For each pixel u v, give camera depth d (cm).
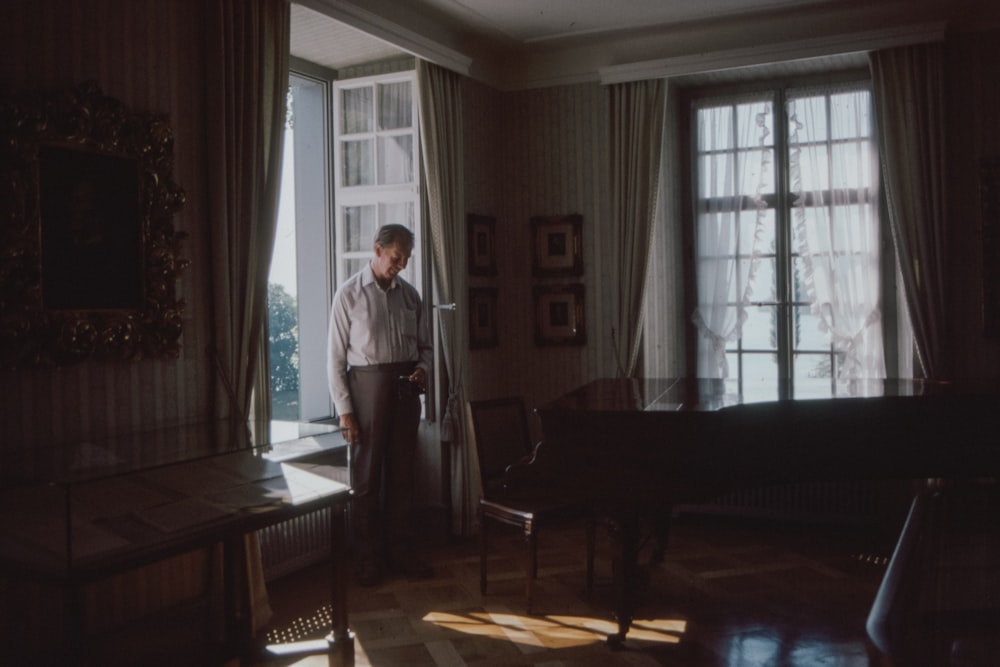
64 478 209
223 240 335
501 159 572
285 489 273
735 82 550
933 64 462
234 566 335
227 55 338
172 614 313
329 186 509
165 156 312
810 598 385
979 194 465
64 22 280
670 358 552
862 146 518
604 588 402
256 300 352
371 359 409
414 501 504
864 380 414
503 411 416
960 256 472
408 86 491
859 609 369
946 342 464
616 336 531
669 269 551
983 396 336
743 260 550
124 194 296
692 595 391
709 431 303
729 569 430
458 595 395
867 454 333
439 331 495
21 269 261
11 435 263
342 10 408
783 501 512
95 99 284
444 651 328
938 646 163
